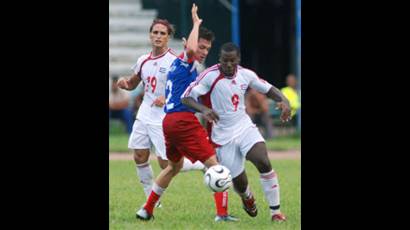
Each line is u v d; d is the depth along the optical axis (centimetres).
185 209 3916
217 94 3450
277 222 3500
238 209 3909
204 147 3444
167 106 3512
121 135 8131
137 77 3975
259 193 4475
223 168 3316
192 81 3494
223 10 9138
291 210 3866
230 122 3488
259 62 9631
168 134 3484
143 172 3966
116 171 5528
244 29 9544
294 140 7706
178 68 3497
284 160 6175
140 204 4091
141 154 3941
